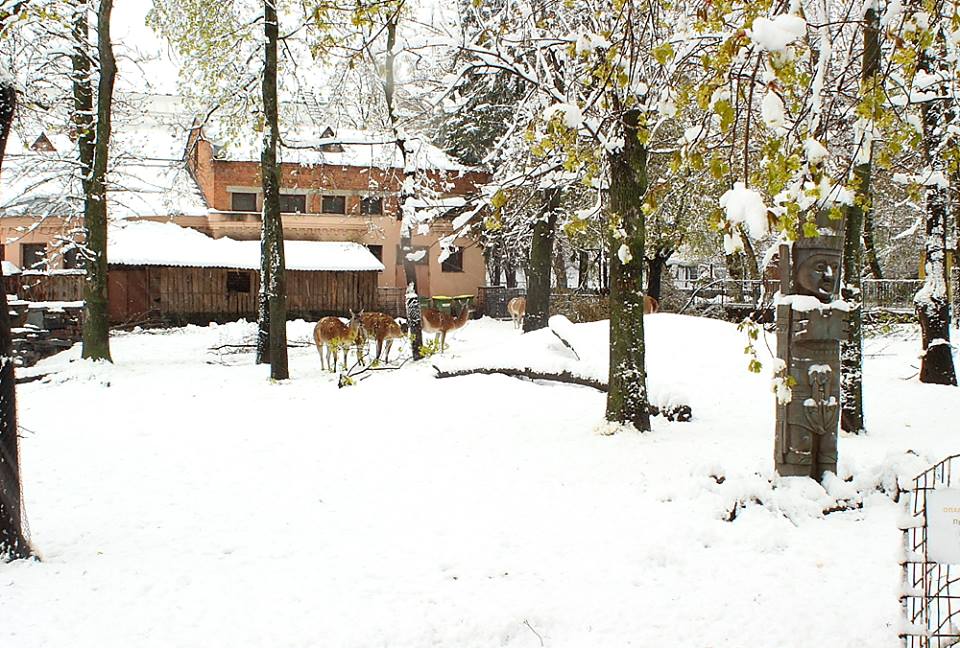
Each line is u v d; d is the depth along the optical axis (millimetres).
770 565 5840
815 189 4480
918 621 4641
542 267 24281
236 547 6570
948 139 9492
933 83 9641
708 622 5043
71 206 19703
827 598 5270
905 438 9781
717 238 21281
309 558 6273
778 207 4746
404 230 18453
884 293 25328
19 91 14164
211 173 33188
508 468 8766
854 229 10078
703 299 28750
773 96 4605
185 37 18141
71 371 16578
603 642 4855
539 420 11070
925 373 14039
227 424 11938
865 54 7066
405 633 4938
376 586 5664
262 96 17453
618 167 9578
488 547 6359
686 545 6258
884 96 5371
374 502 7758
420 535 6719
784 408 7141
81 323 20766
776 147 4504
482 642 4902
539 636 4957
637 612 5191
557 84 11047
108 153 18531
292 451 10117
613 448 9125
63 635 4930
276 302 15906
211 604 5406
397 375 15883
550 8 10938
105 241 17953
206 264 29594
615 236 9516
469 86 24625
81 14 17328
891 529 6445
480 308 37781
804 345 7082
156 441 10844
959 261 15039
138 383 15797
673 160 5391
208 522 7270
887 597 5203
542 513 7184
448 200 15883
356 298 33438
